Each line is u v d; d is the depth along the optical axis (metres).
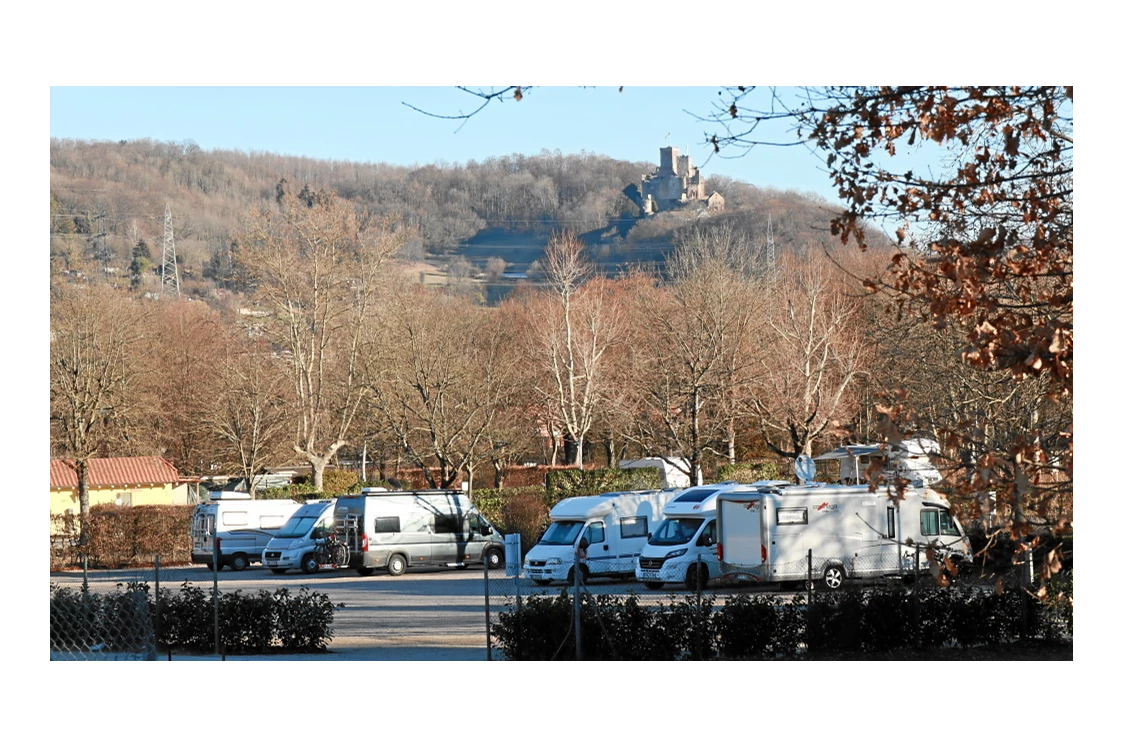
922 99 15.94
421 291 120.62
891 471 18.38
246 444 105.94
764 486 53.53
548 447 129.38
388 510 70.50
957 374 39.69
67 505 115.56
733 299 100.75
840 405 86.00
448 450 90.38
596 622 29.14
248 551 79.38
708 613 29.84
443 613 45.47
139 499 118.81
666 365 96.06
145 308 125.00
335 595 56.25
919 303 18.64
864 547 52.47
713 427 93.50
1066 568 30.58
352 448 127.50
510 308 135.38
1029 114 16.05
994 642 31.98
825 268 100.62
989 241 16.42
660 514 63.31
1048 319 15.95
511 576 65.38
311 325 108.25
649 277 150.75
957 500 17.56
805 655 30.16
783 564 51.34
